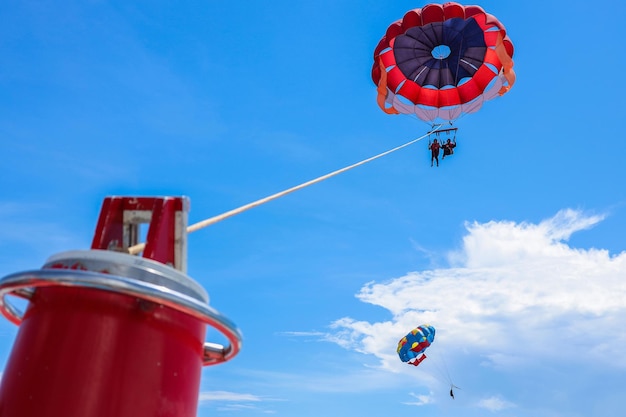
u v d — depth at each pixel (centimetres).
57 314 136
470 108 2350
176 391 142
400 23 2116
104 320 135
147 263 146
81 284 132
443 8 2012
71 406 129
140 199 167
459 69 2366
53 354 133
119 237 166
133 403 133
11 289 138
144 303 140
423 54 2339
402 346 3438
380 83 2273
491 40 2209
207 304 154
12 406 131
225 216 332
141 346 137
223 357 178
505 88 2266
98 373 132
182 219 163
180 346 145
